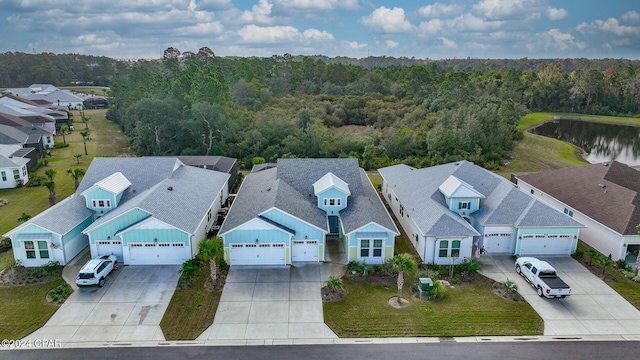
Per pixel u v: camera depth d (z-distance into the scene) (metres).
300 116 64.56
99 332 20.36
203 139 58.41
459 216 29.77
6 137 54.41
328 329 20.72
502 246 28.72
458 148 58.47
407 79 96.62
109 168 34.31
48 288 24.22
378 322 21.23
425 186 34.00
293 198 30.16
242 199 32.41
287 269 26.61
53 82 163.50
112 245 26.94
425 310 22.25
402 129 64.81
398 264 22.36
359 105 85.38
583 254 28.03
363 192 32.91
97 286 24.12
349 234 26.59
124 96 86.00
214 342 19.72
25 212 36.19
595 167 35.31
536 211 28.44
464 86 80.00
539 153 64.50
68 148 63.78
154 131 59.03
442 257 27.00
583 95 112.25
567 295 22.83
